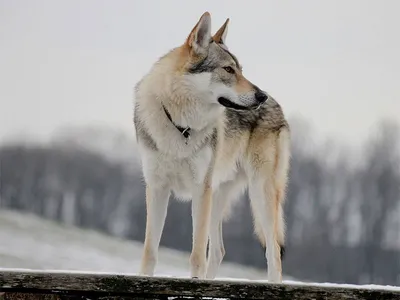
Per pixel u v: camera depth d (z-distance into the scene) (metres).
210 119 23.20
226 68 23.50
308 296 15.54
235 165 28.31
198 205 23.08
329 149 166.62
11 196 183.12
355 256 148.25
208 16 23.28
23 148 187.12
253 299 15.60
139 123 23.12
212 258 28.42
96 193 177.62
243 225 131.62
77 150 186.88
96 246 88.25
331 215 156.12
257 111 28.44
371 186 160.50
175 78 22.58
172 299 15.63
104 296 15.69
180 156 22.67
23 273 15.59
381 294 15.45
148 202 23.00
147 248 22.36
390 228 155.88
